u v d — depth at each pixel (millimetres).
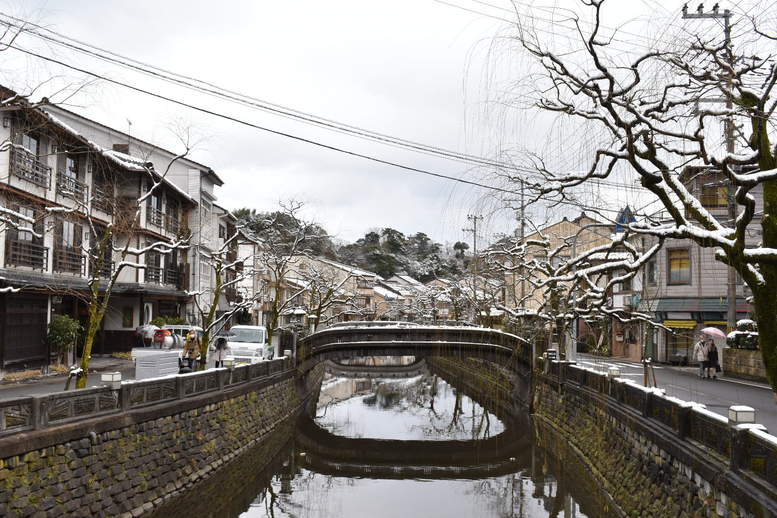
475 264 21500
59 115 28547
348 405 33781
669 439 10414
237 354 23750
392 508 15047
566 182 8211
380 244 102500
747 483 7379
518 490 16719
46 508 8953
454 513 14547
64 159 22125
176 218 33719
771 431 11602
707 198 22641
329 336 29203
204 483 14484
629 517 11836
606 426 15547
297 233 29109
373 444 23375
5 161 17297
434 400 35938
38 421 9188
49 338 21109
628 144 6969
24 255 19094
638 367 27781
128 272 28359
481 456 21344
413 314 65250
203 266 37906
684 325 29000
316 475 18500
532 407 24109
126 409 11766
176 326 27391
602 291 9992
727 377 23250
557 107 7898
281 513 14539
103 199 20734
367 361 67000
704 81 7730
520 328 25625
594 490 15078
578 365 20781
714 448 8805
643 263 9117
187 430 14484
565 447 19047
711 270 29266
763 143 6898
